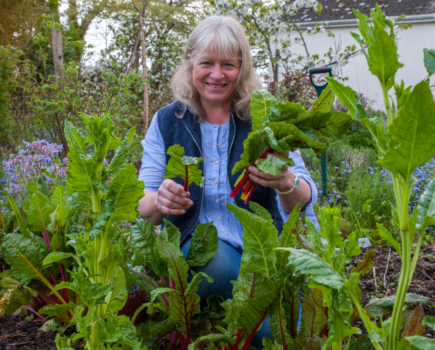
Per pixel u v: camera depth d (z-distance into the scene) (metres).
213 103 1.95
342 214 3.56
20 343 1.52
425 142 0.55
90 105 6.54
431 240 2.93
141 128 7.35
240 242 1.81
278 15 8.00
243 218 0.95
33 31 10.62
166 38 9.30
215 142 1.90
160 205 1.51
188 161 1.11
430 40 13.81
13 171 2.97
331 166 4.98
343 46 13.43
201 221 1.85
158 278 1.54
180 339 1.33
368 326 0.67
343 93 0.67
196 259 1.47
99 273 1.01
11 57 7.23
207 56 1.83
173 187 1.46
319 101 1.04
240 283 1.02
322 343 0.87
